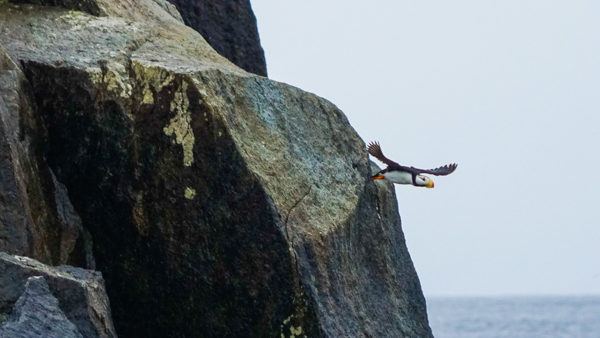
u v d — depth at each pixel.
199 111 23.80
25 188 22.58
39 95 23.84
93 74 23.91
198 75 24.02
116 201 23.94
